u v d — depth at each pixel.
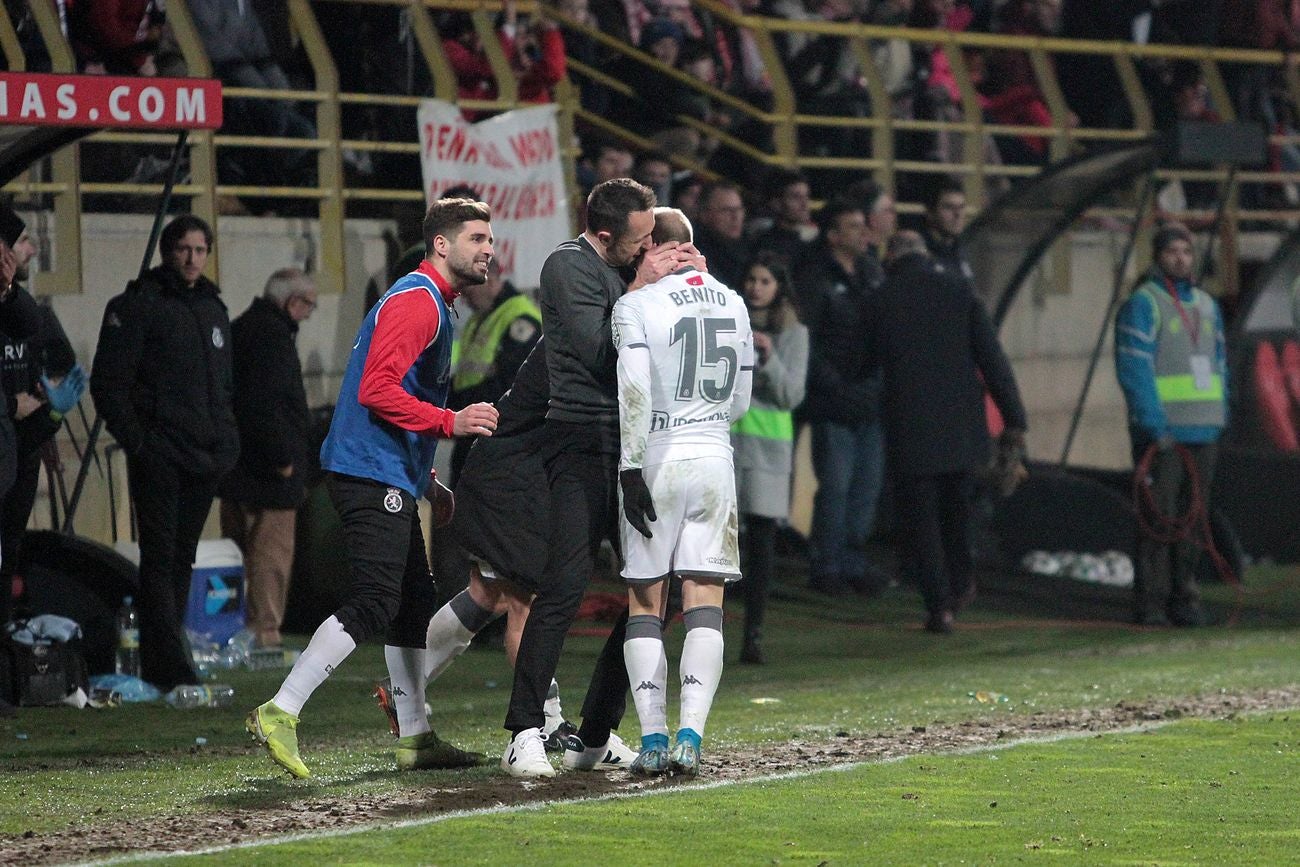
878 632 40.06
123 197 41.06
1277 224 60.84
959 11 62.59
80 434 37.31
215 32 43.00
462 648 23.14
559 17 51.94
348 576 38.03
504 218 44.25
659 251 21.27
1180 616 41.91
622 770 21.91
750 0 57.50
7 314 27.95
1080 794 20.50
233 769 22.41
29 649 28.61
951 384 39.56
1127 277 55.94
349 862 16.84
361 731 26.12
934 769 22.08
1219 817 19.27
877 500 45.84
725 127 55.28
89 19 41.31
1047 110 58.28
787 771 21.98
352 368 21.11
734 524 21.45
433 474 22.33
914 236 42.97
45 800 20.17
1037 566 50.47
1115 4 64.38
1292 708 27.69
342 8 45.97
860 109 56.19
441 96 44.78
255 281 41.59
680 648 36.75
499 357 36.16
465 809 19.44
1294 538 54.66
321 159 42.94
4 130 29.08
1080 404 48.66
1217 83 60.75
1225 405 42.75
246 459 34.72
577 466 21.30
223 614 34.66
